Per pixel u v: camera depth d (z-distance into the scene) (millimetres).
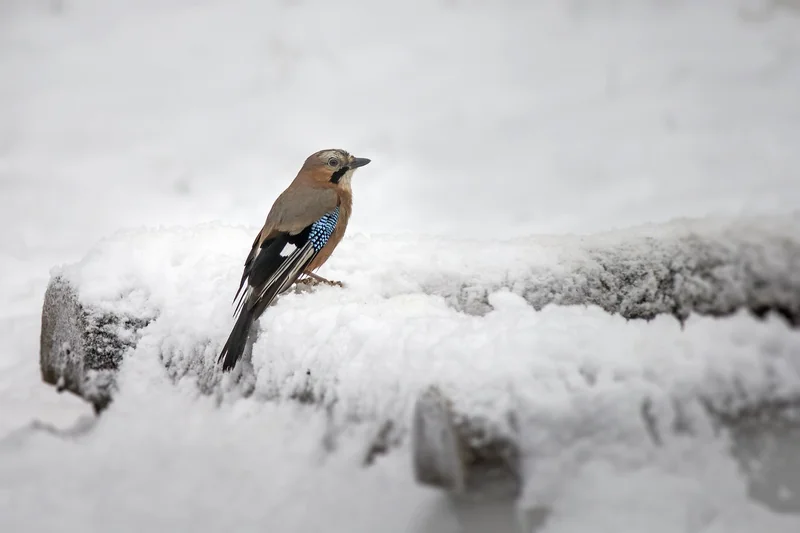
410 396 5758
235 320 7531
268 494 6227
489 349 5652
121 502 6523
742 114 18562
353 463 6004
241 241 8867
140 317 7992
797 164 15531
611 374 5371
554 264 6988
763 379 5297
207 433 7031
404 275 7629
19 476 6836
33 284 11383
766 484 5137
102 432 7422
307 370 6602
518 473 5273
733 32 23734
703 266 6242
